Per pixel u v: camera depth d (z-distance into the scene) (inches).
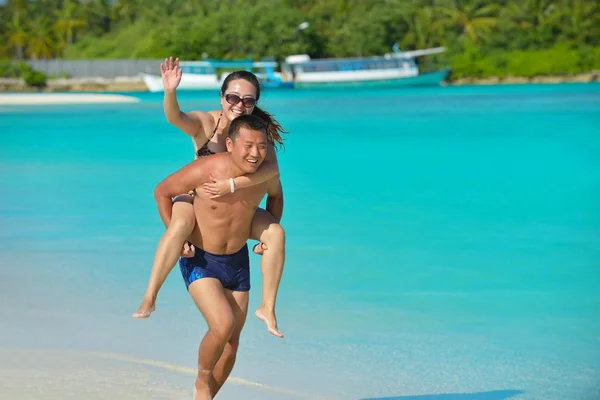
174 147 937.5
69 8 4224.9
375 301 311.9
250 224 193.5
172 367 239.6
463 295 321.7
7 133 1143.6
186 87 2822.3
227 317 184.9
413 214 504.1
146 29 3946.9
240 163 181.5
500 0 3826.3
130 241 415.5
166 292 321.7
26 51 4195.4
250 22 3535.9
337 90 2891.2
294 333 274.7
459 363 247.1
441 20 3750.0
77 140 1032.2
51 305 301.0
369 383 230.8
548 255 390.6
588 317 293.0
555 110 1579.7
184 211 188.2
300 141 1026.7
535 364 246.5
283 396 221.3
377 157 844.0
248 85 191.5
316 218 488.7
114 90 3449.8
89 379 227.5
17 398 211.8
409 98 2176.4
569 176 692.1
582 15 3641.7
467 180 666.2
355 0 3971.5
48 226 455.5
